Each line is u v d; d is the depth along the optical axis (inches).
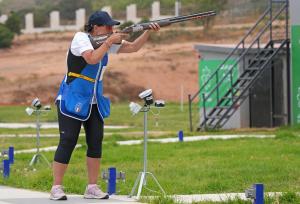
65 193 1027.3
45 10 7377.0
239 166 1331.2
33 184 1109.1
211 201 949.2
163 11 4707.2
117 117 3297.2
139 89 5132.9
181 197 991.0
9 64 5841.5
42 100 5036.9
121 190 1031.0
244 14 5310.0
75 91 940.0
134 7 5374.0
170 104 4224.9
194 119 3090.6
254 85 2332.7
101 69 950.4
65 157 953.5
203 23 5757.9
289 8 2297.0
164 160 1477.6
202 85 2453.2
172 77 5319.9
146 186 1045.8
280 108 2368.4
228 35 5467.5
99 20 941.2
